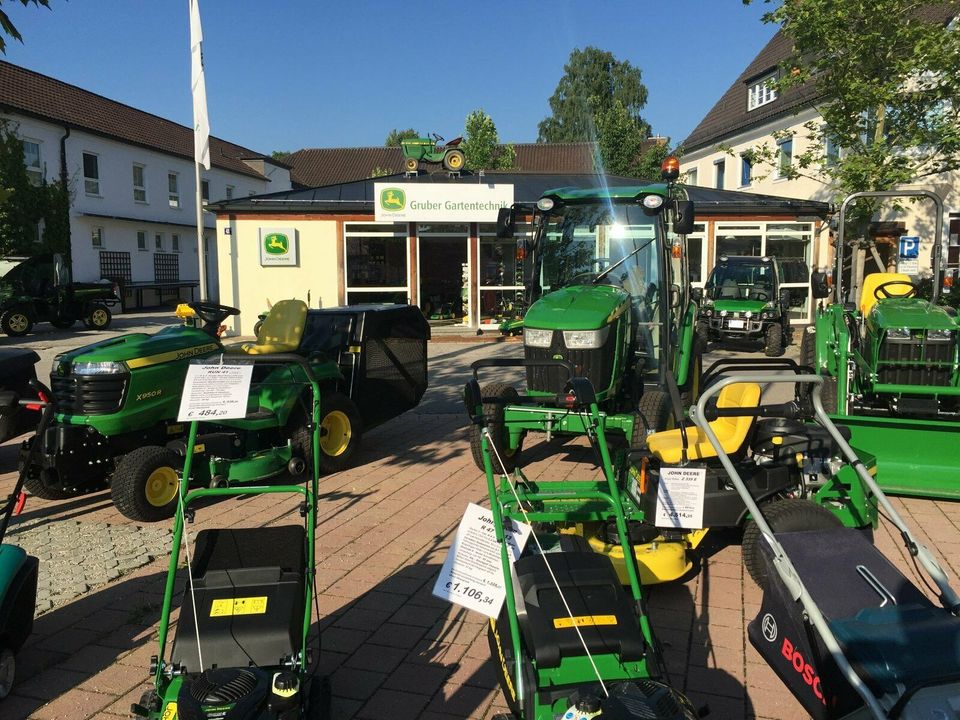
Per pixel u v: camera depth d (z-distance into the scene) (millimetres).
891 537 5637
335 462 7488
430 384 12953
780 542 3750
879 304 7762
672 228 7742
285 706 2783
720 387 3768
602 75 57781
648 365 7539
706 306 16781
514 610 3035
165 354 6578
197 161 12922
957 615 3293
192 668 3082
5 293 21172
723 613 4586
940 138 15258
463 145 40719
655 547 4770
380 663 4066
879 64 15086
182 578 5148
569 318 6844
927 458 6535
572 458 7957
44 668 4066
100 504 6758
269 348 7172
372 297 19047
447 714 3613
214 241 39312
